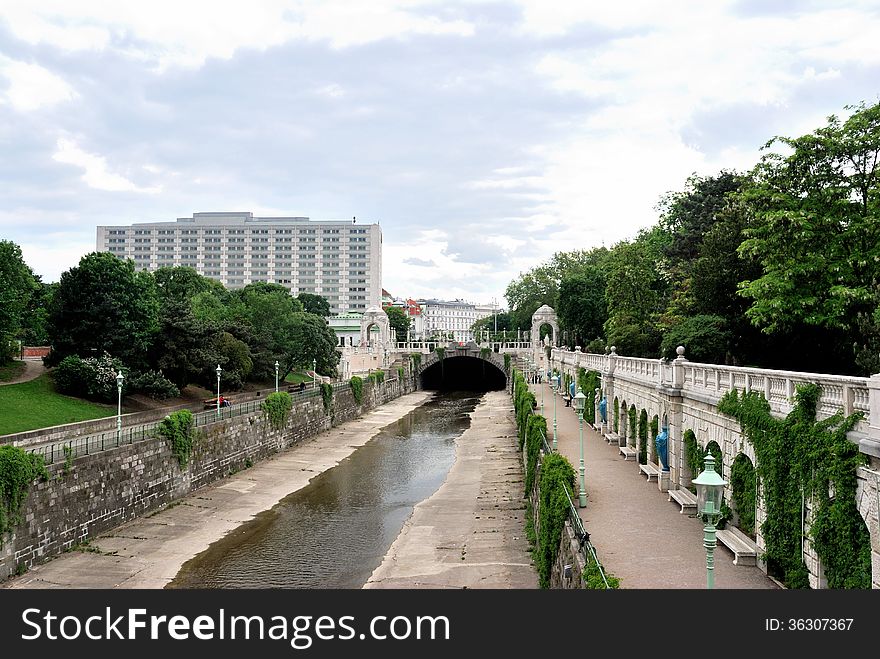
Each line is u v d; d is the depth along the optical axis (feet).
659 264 251.60
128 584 106.93
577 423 198.70
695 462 99.76
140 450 143.84
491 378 512.63
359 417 315.58
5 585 104.17
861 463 53.93
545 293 483.51
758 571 72.02
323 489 173.17
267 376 304.09
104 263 226.38
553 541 89.04
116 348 226.38
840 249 119.65
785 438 66.80
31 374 220.02
